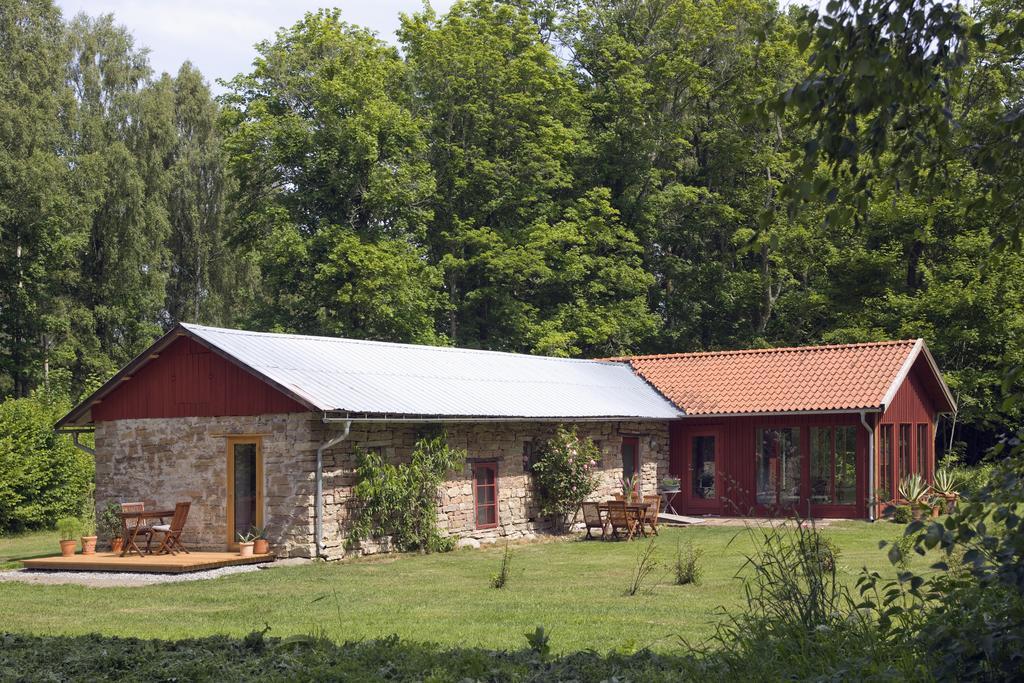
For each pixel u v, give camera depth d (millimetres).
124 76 57844
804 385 32656
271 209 43781
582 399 30828
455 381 28016
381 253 42375
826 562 8867
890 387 30766
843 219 6066
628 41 53344
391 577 19859
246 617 15109
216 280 62719
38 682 7367
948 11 6008
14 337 50312
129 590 18734
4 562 24141
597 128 53000
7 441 30125
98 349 52969
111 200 54000
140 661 7938
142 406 25016
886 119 5914
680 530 29016
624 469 32125
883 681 6441
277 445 23078
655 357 37500
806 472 31984
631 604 15727
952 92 6348
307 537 22609
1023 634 6090
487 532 26547
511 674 7207
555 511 28500
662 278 53906
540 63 50156
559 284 49125
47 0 53719
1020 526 5891
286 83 46562
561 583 18562
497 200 48000
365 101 44562
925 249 42562
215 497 23922
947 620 6691
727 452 33406
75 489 31734
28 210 48781
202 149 63594
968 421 39125
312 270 44031
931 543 6117
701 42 50438
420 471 24375
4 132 48594
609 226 50375
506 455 27516
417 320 44406
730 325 52312
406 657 7785
